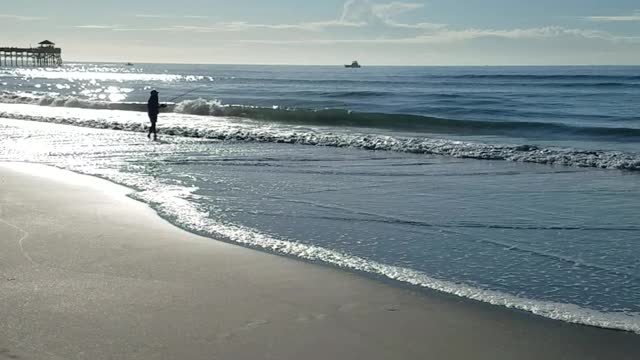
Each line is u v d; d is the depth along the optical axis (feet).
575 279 19.69
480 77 311.27
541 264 21.33
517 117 101.55
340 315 15.76
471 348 13.93
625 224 27.53
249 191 34.30
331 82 270.67
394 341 14.21
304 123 85.46
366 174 41.57
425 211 29.78
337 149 56.13
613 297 17.95
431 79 294.25
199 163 45.70
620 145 63.98
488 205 31.50
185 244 22.49
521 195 34.45
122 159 47.21
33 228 24.21
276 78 343.05
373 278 19.06
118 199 30.78
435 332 14.80
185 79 344.08
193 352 13.29
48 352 13.08
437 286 18.42
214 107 97.50
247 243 23.04
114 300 16.34
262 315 15.61
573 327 15.31
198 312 15.67
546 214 29.50
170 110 101.81
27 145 55.11
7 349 13.19
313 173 41.57
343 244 23.50
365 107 119.85
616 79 265.95
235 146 57.36
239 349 13.52
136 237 23.25
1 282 17.54
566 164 47.67
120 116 91.76
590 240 24.75
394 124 83.35
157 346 13.55
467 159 50.49
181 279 18.33
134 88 218.79
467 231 25.98
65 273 18.51
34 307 15.67
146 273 18.80
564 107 121.90
